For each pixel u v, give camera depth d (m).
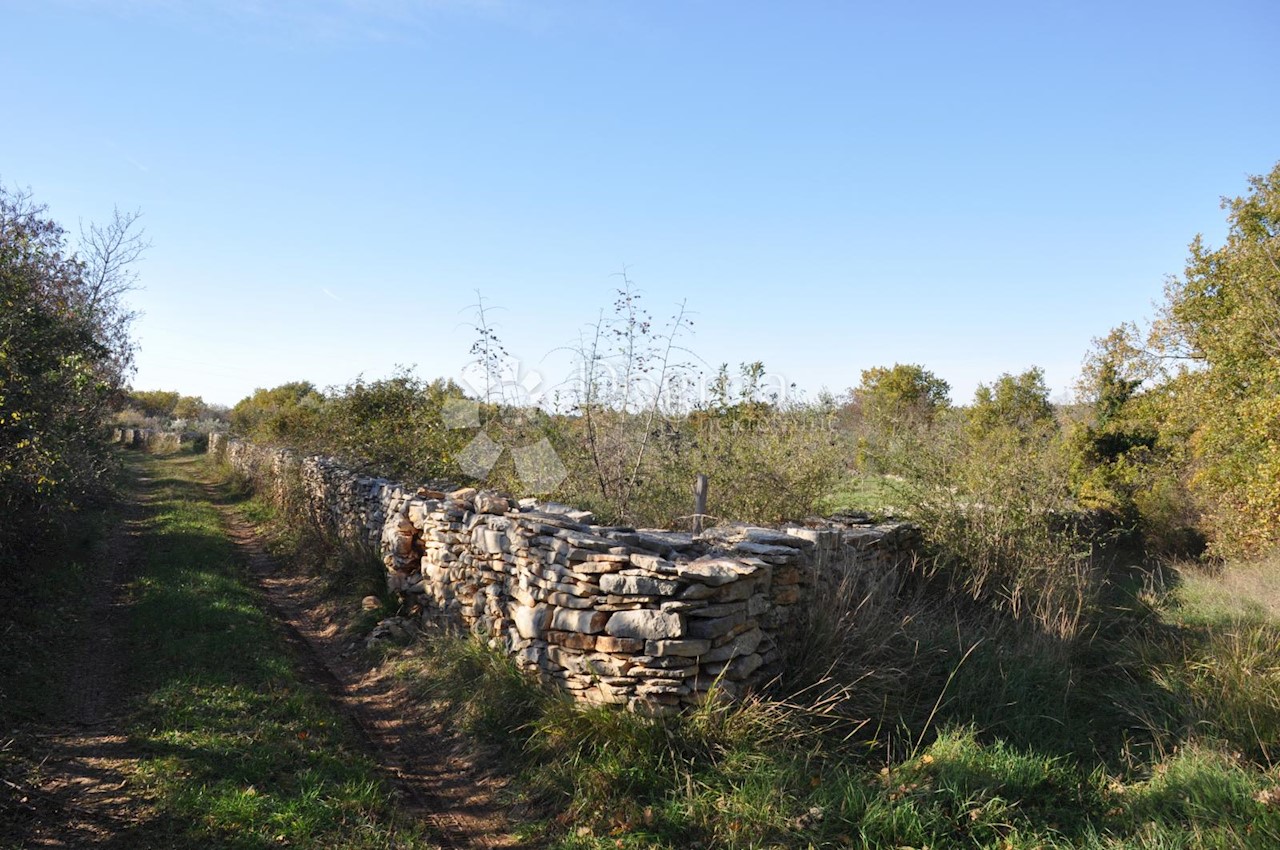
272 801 4.21
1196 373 13.73
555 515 6.59
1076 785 4.60
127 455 29.00
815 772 4.57
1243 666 5.64
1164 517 13.37
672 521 8.20
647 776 4.54
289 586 10.45
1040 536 8.26
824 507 9.52
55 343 8.63
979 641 6.32
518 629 6.01
